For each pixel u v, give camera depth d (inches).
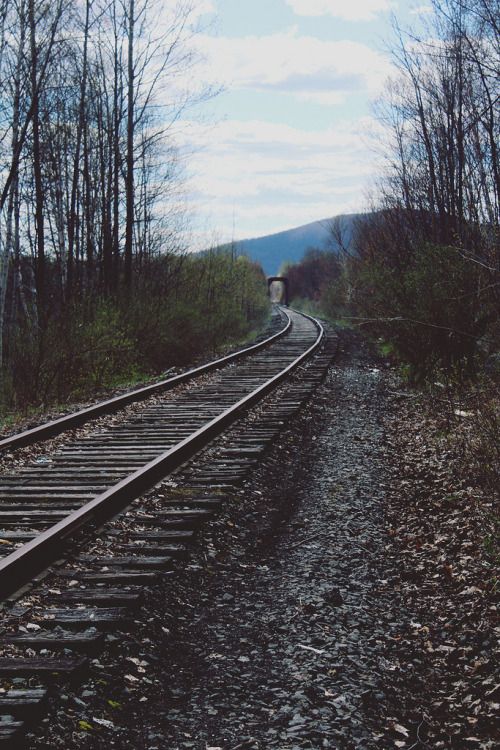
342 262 1889.8
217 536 276.8
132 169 980.6
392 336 716.0
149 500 310.0
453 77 587.8
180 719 160.2
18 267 935.7
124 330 839.7
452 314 550.3
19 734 143.8
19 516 287.4
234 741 151.6
